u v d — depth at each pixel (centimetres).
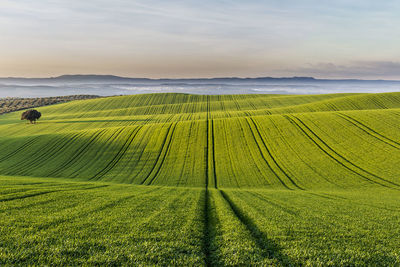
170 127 6775
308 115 6612
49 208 1395
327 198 2430
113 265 776
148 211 1449
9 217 1175
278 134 5741
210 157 5062
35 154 5653
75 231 1032
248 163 4684
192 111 12088
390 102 9319
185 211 1505
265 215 1475
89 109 13338
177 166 4775
